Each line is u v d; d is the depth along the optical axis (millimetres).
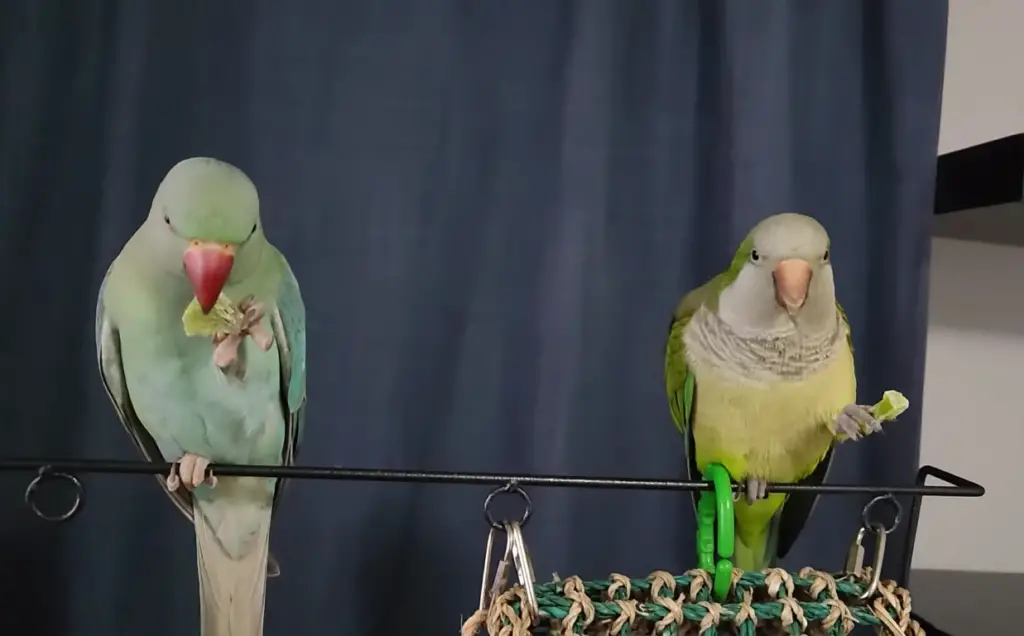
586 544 936
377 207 930
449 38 950
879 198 960
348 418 913
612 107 961
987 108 1099
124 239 867
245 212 690
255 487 768
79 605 865
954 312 1093
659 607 525
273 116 916
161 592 878
